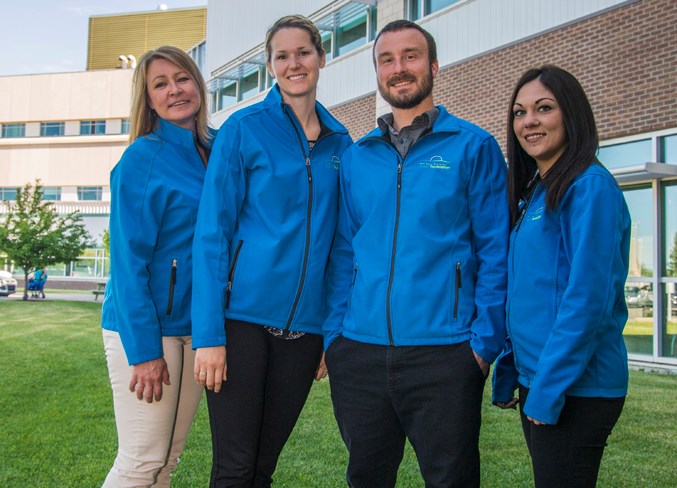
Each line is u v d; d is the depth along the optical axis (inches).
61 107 1780.3
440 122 96.5
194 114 108.7
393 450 98.1
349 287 102.3
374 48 101.4
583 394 76.2
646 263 332.8
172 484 139.1
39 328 458.6
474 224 94.5
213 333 88.4
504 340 90.0
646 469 148.0
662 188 325.4
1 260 905.5
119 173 96.6
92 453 162.9
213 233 92.0
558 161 83.1
